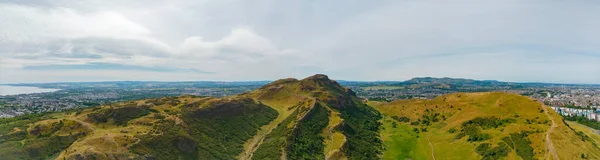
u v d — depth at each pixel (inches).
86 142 4968.0
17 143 5083.7
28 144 5103.3
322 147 6550.2
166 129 5915.4
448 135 7751.0
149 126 6033.5
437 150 6998.0
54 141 5329.7
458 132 7701.8
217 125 7071.9
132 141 5196.9
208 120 7076.8
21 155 4830.2
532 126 6560.0
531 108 7647.6
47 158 4990.2
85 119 6131.9
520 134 6304.1
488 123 7509.8
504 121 7362.2
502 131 6791.3
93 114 6254.9
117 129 5856.3
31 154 4940.9
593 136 7736.2
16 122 6107.3
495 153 5969.5
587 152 5354.3
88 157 4539.9
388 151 7076.8
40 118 6481.3
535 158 5324.8
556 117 6801.2
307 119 7701.8
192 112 7007.9
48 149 5152.6
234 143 6638.8
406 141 7844.5
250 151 6407.5
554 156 5073.8
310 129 7234.3
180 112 6963.6
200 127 6638.8
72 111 7239.2
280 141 6343.5
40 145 5142.7
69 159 4421.8
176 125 6205.7
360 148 6791.3
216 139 6496.1
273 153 5880.9
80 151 4616.1
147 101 7706.7
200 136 6299.2
